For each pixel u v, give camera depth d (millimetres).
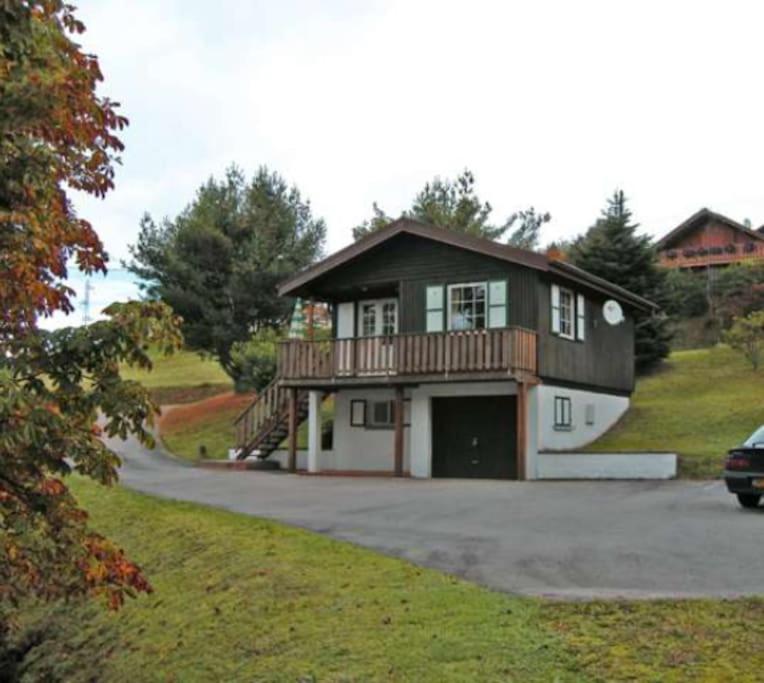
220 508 14578
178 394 42500
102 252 7219
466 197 38125
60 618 10445
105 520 14969
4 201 5750
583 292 24391
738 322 30938
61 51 6281
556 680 5305
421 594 7477
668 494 15945
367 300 25531
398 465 21969
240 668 6805
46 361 5906
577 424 23594
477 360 20828
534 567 8711
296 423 23906
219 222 35250
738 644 5715
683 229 49312
